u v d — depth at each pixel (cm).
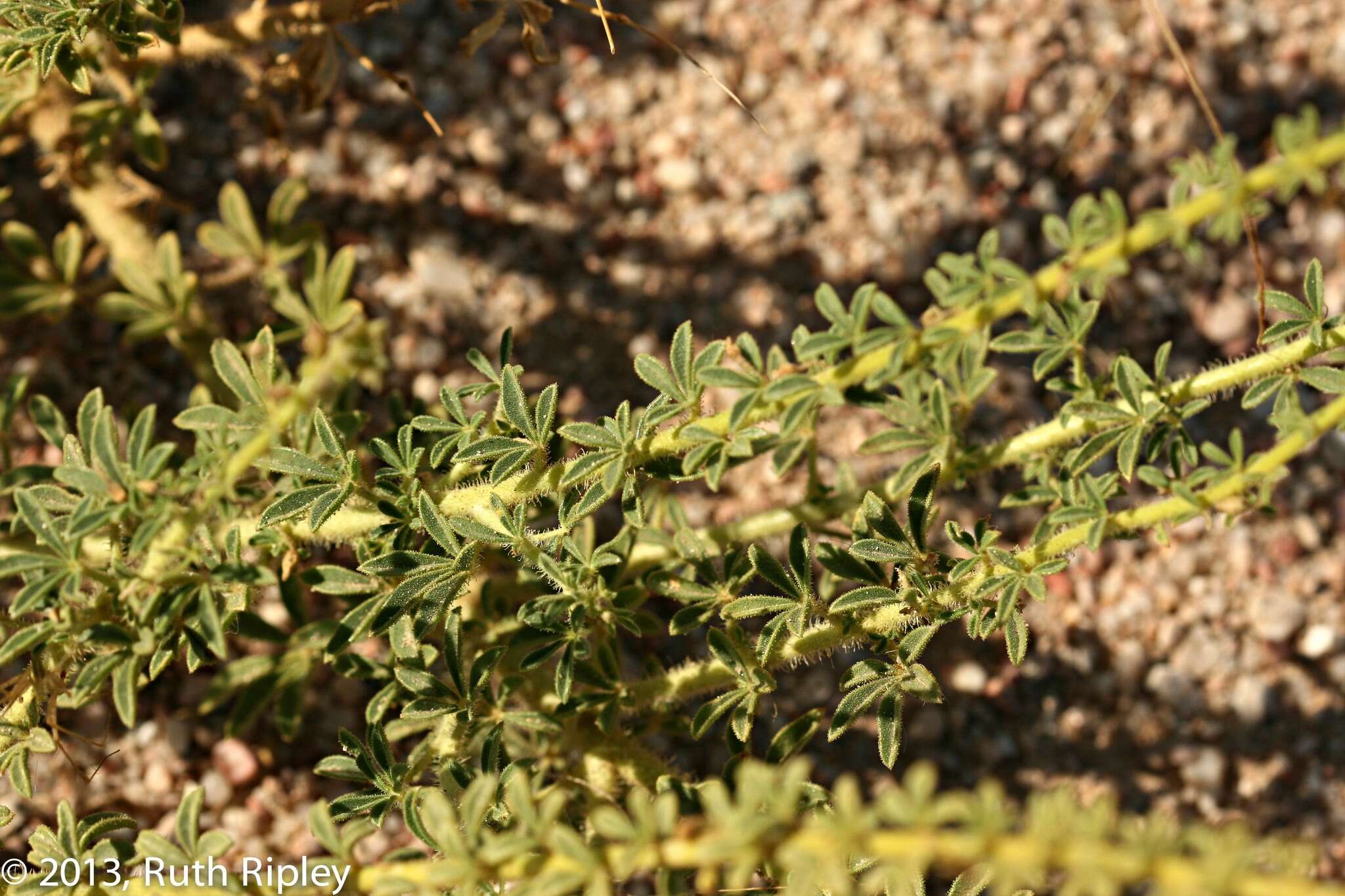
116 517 172
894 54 362
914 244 350
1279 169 134
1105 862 108
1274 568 327
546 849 173
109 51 252
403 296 334
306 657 254
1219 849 107
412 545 199
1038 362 200
